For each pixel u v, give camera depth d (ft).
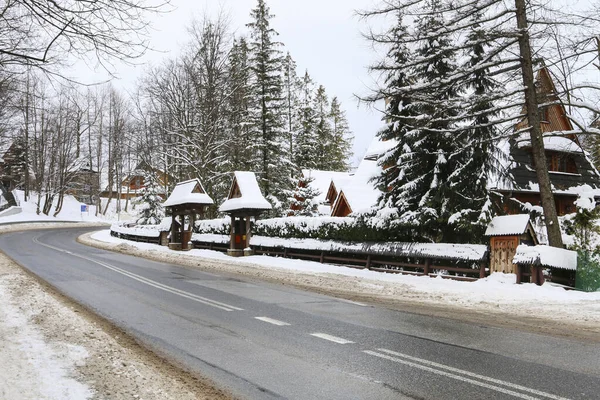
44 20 20.24
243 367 21.33
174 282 51.08
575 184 99.60
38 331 26.43
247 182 92.63
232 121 138.21
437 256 56.95
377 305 38.88
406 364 21.72
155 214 177.99
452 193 57.82
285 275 59.77
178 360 22.47
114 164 276.21
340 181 137.49
